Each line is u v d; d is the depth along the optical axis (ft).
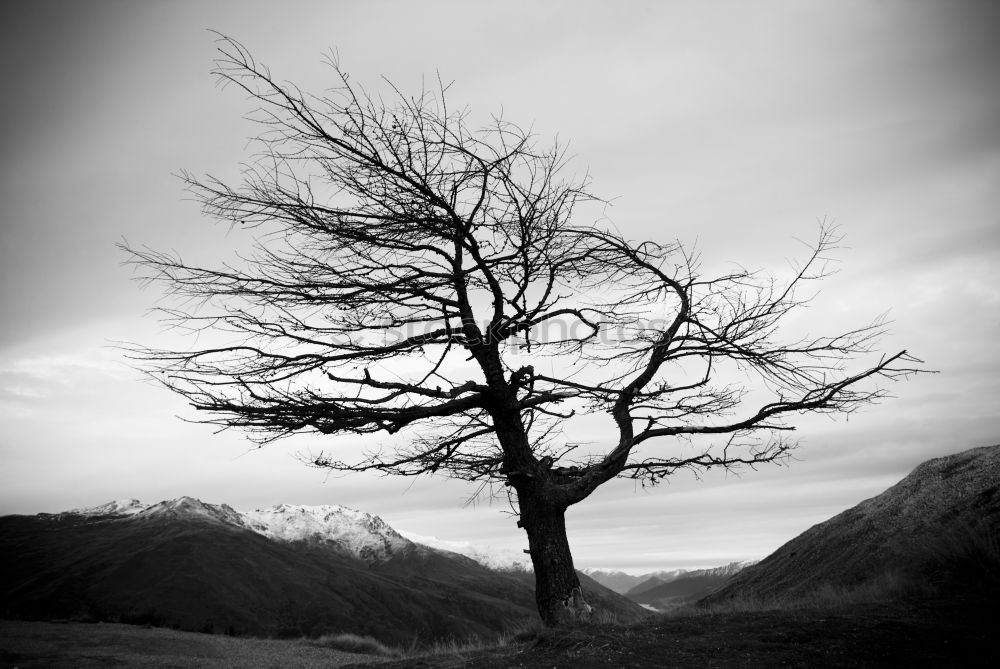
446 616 545.03
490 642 36.17
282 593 519.60
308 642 102.78
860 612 29.12
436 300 30.50
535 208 29.25
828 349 29.09
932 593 32.91
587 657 23.34
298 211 27.02
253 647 92.22
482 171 28.04
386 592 570.87
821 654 22.08
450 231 28.91
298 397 26.53
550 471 33.55
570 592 30.48
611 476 31.45
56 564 554.05
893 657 21.31
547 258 29.66
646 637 25.77
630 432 31.76
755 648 23.29
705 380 31.58
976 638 22.91
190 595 467.52
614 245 29.50
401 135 27.25
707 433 31.27
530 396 31.37
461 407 31.22
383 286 28.25
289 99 25.72
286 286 27.07
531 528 31.65
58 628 100.12
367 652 94.79
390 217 27.84
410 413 29.73
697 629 27.17
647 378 31.63
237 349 26.73
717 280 30.45
